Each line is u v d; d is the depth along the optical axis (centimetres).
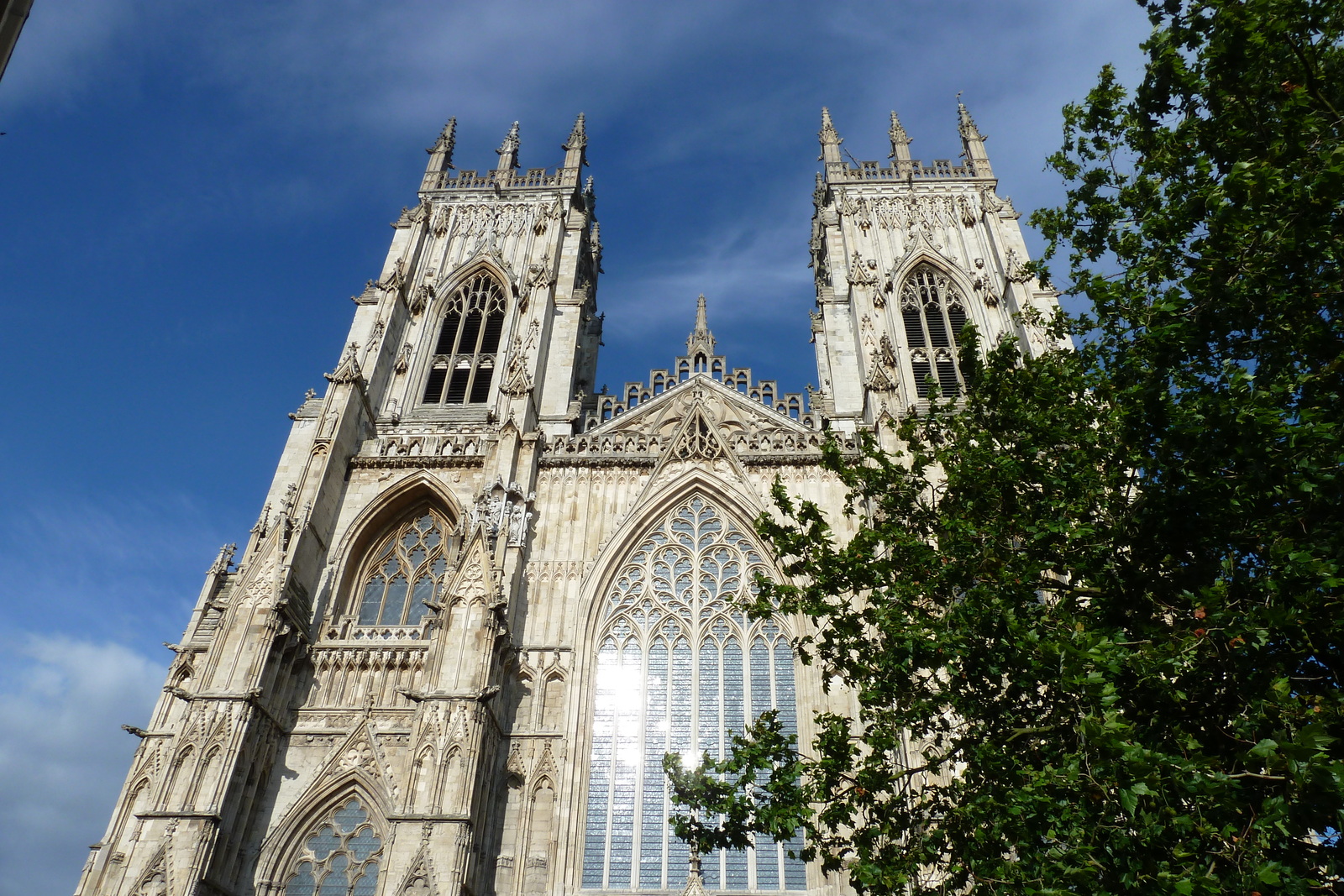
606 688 5103
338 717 4978
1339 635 2058
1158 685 2148
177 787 4222
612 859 4506
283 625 4981
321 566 5606
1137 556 2555
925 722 2908
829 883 4338
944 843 2583
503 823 4531
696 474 5944
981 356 6919
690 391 7000
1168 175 2970
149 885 3891
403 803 4128
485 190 8688
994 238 7650
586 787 4728
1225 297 2439
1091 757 2145
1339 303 2386
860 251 7906
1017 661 2492
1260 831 1869
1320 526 2175
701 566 5606
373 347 6925
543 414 6688
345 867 4466
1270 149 2389
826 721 2941
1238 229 2411
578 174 9075
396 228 8231
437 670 4591
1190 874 1800
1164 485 2438
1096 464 2997
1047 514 2864
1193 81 2875
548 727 4872
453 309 7731
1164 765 1920
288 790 4688
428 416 6844
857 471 3409
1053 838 2123
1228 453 2212
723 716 4984
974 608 2656
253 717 4578
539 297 7475
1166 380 2480
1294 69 2556
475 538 5128
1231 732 2130
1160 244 2806
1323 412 2200
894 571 3159
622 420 6794
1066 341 6500
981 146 8800
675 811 4656
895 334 7200
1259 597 2192
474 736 4338
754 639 5266
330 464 5891
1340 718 1981
